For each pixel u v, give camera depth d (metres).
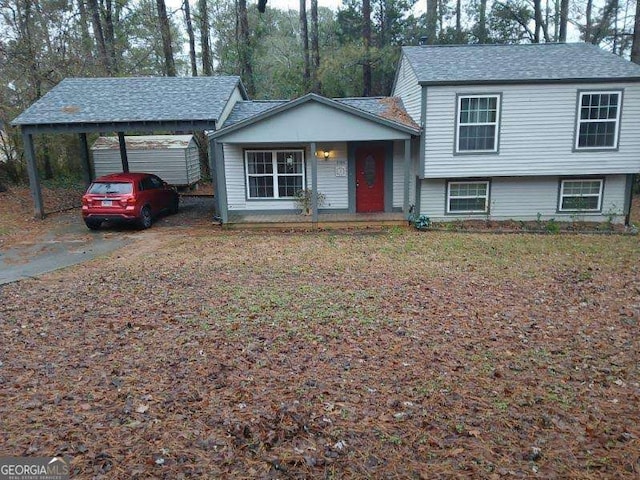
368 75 23.75
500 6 26.59
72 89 16.09
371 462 3.54
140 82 16.80
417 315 6.71
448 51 15.53
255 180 15.22
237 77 17.53
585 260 10.05
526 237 12.66
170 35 25.02
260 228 14.12
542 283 8.33
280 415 4.13
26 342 5.71
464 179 14.32
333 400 4.42
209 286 8.11
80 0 21.53
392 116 14.68
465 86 13.21
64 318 6.57
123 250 11.41
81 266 9.83
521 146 13.58
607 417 4.14
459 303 7.25
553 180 14.29
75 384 4.66
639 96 13.12
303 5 25.17
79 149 22.14
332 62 23.42
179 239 12.69
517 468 3.47
